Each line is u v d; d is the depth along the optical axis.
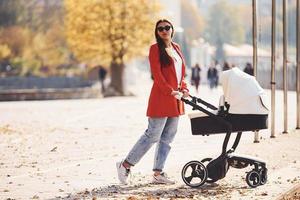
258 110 15.67
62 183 17.41
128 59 74.88
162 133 16.75
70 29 76.19
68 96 75.75
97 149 25.06
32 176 18.69
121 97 72.31
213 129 15.88
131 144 26.70
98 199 14.93
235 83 15.67
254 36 24.14
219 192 15.33
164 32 16.28
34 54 149.88
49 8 149.62
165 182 16.64
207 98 60.75
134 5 74.44
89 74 118.12
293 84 68.69
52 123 38.06
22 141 28.36
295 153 21.03
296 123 30.53
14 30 150.38
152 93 16.45
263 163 16.00
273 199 14.34
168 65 16.31
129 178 17.38
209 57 145.50
